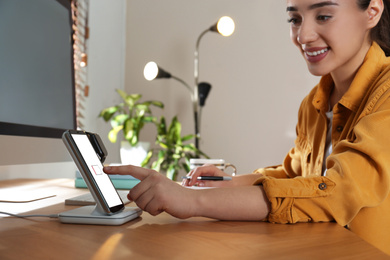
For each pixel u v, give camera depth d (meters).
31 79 1.04
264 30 2.79
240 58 2.84
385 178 0.73
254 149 2.79
